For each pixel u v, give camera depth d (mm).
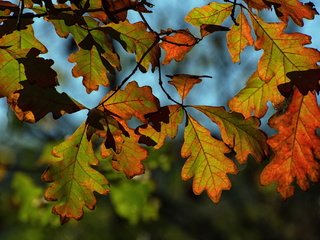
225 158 1464
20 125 4219
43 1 1390
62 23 1432
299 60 1418
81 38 1439
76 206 1449
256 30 1430
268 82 1423
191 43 1459
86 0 1411
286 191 1455
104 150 1436
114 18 1373
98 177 1447
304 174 1452
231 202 6973
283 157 1452
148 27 1433
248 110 1466
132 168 1439
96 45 1429
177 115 1445
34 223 3811
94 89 1438
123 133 1373
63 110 1367
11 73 1385
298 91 1442
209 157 1467
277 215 6895
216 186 1472
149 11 1416
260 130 1447
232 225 6953
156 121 1406
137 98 1406
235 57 1484
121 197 3217
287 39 1422
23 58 1372
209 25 1439
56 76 1367
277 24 1423
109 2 1420
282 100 1452
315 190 6520
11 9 1405
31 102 1361
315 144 1447
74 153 1438
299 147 1451
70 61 1434
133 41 1432
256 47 1427
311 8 1426
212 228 6793
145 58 1431
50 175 1436
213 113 1448
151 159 3002
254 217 7004
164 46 1466
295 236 6844
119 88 1404
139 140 1421
